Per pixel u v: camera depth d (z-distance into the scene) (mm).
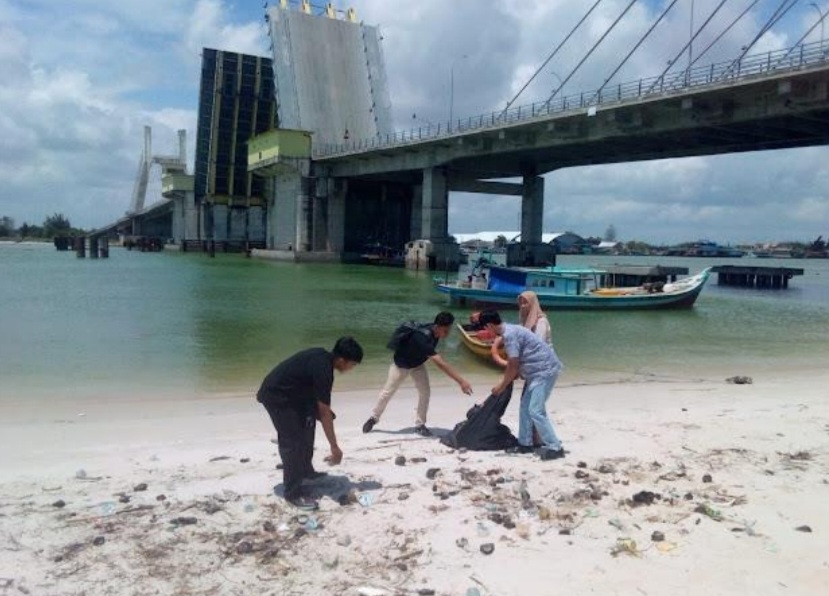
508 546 5891
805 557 5844
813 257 182250
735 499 7094
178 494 6949
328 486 7203
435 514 6504
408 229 97000
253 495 6938
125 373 16453
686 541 6086
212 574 5336
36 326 25688
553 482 7465
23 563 5426
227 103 93375
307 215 86312
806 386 15008
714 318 34125
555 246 77375
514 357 8500
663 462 8344
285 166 87000
